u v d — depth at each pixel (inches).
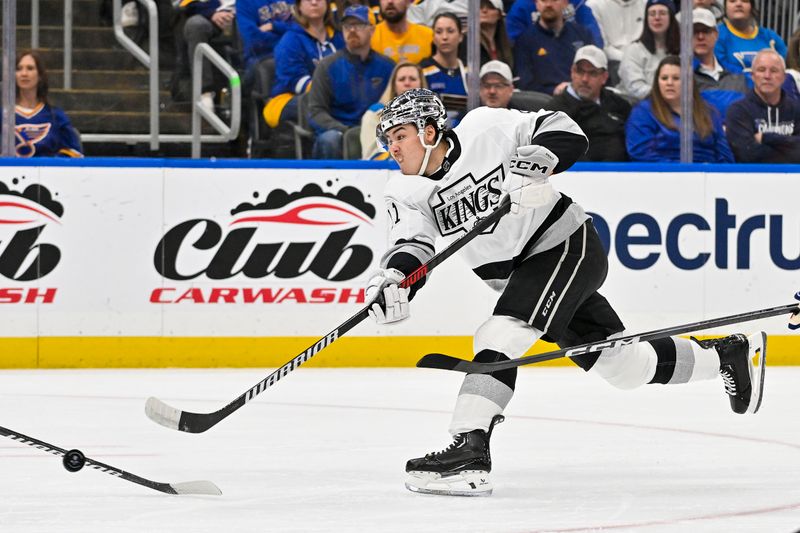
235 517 339.9
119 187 844.6
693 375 451.8
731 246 889.5
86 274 842.8
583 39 926.4
